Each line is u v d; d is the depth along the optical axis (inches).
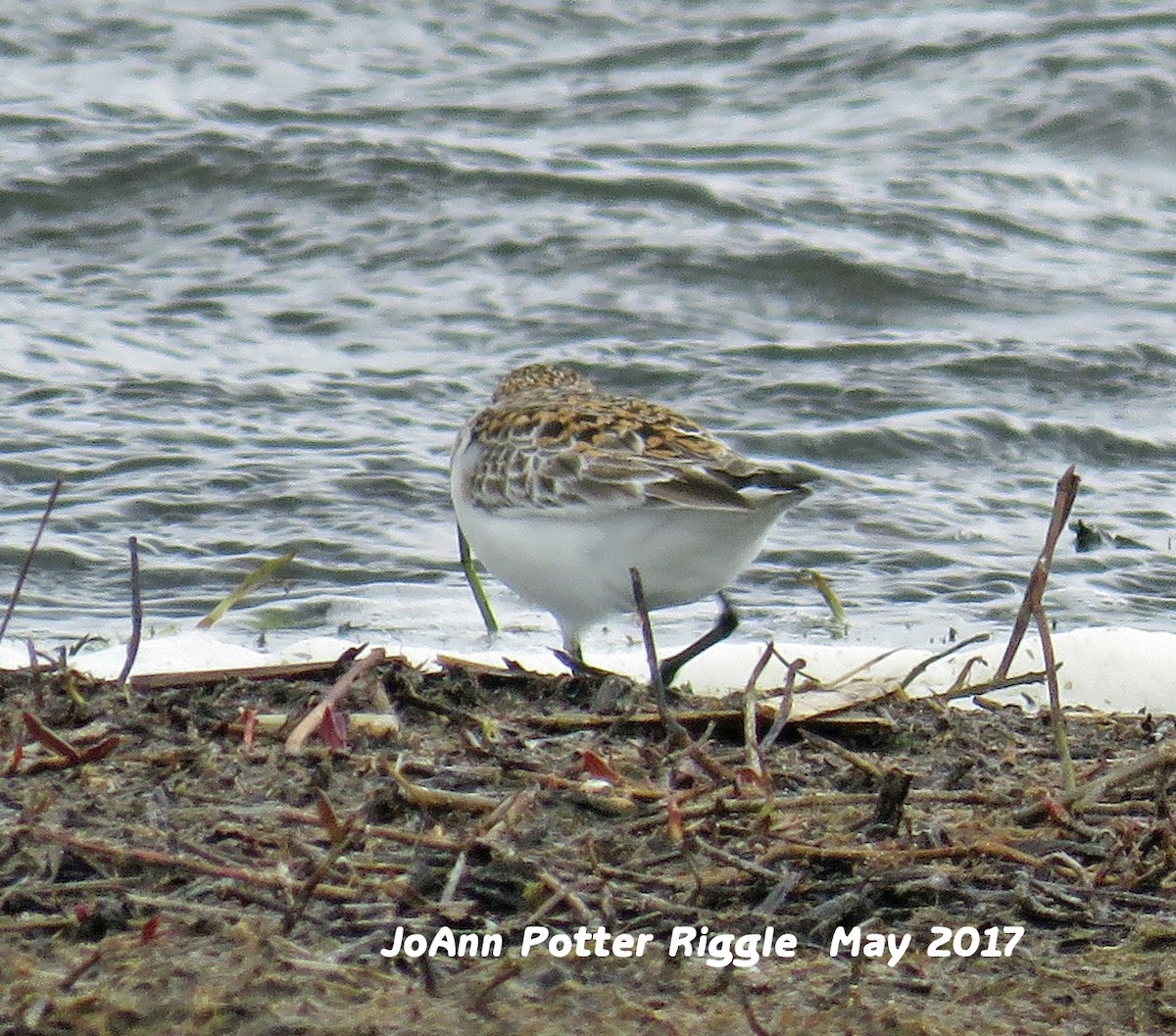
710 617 466.0
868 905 239.3
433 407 634.8
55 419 605.6
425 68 997.2
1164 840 251.4
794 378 659.4
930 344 690.2
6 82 933.8
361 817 231.9
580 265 756.0
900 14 1032.2
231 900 229.8
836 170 853.8
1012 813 263.0
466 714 300.7
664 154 870.4
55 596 476.4
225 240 778.2
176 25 1031.0
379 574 498.6
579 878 235.6
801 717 307.1
